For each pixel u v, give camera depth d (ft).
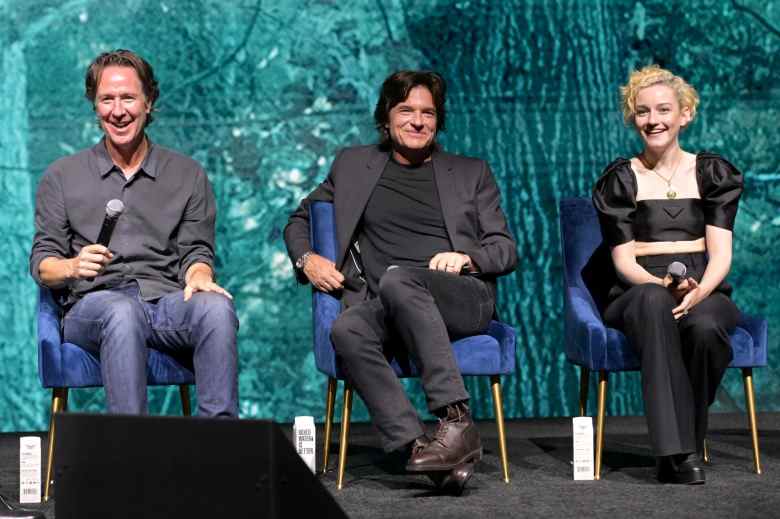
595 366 18.37
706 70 27.37
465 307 18.30
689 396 17.71
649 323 17.71
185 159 19.16
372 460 20.53
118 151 18.75
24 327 25.98
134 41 26.07
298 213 20.63
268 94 26.48
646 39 27.35
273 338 26.66
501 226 19.88
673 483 17.74
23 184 25.84
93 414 12.13
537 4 27.07
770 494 16.74
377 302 18.06
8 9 25.67
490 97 27.02
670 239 19.36
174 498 11.73
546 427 24.97
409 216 19.67
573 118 27.22
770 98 27.45
